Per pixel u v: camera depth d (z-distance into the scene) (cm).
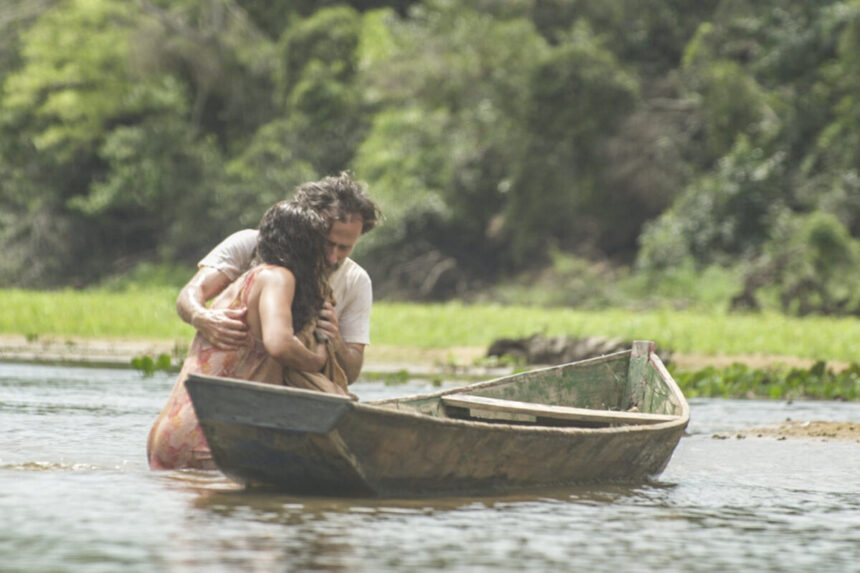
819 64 6575
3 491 941
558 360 3219
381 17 8231
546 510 943
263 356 1069
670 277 6431
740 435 1600
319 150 7975
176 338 3675
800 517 960
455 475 979
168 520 834
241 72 8225
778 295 5900
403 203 7412
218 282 1121
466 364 3195
